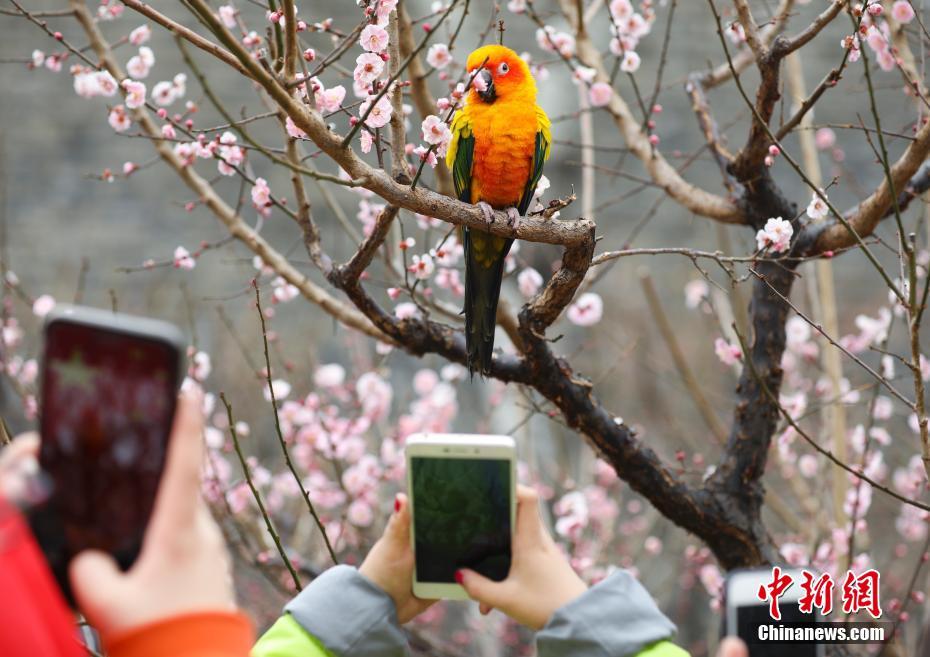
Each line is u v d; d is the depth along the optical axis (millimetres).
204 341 9156
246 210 10016
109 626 1402
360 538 6270
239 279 9734
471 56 4883
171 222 10242
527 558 2352
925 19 6316
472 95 4922
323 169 9867
